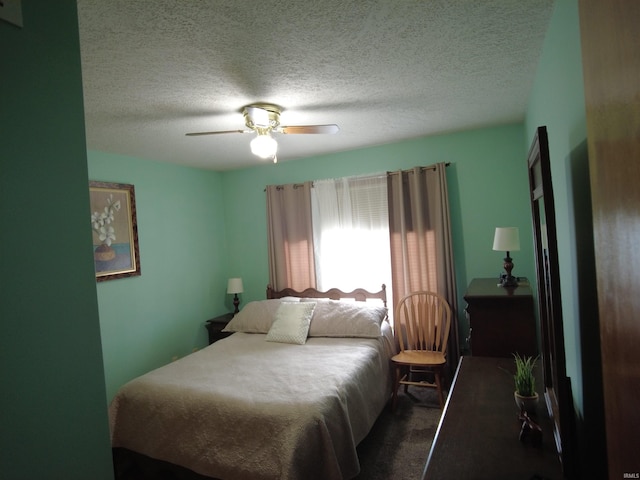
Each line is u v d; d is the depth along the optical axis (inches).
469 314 97.2
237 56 67.9
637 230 19.0
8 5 27.9
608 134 22.7
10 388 26.9
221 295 182.9
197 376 99.2
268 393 85.9
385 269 151.0
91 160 128.1
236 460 75.5
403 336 145.5
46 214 29.8
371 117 111.1
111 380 129.3
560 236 61.6
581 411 50.8
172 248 157.2
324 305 139.6
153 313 146.8
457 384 70.9
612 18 21.2
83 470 31.6
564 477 41.9
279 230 169.5
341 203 156.8
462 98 98.8
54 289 30.0
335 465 74.4
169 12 53.4
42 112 30.0
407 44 67.4
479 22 61.4
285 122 111.5
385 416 118.2
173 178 159.6
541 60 73.5
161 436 85.4
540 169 44.2
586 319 46.0
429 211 141.0
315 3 53.4
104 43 60.9
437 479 42.8
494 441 50.1
